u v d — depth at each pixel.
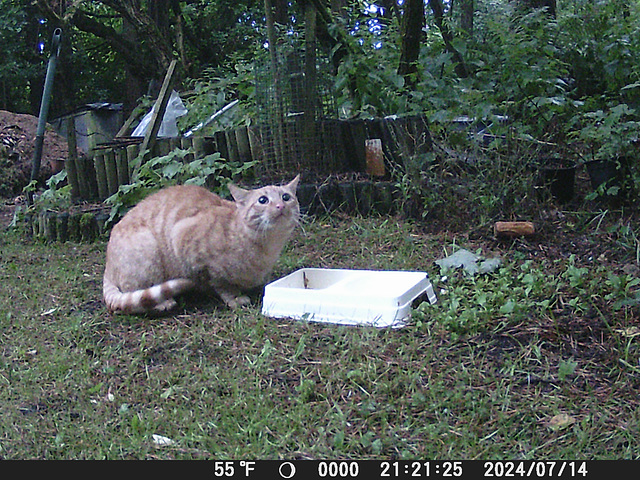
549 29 2.70
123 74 6.54
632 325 1.23
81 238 2.26
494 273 1.54
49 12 4.15
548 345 1.17
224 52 5.57
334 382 1.09
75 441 0.98
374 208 2.10
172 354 1.25
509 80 2.21
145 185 2.23
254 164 2.30
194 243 1.45
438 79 2.24
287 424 0.98
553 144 2.05
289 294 1.38
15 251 2.16
